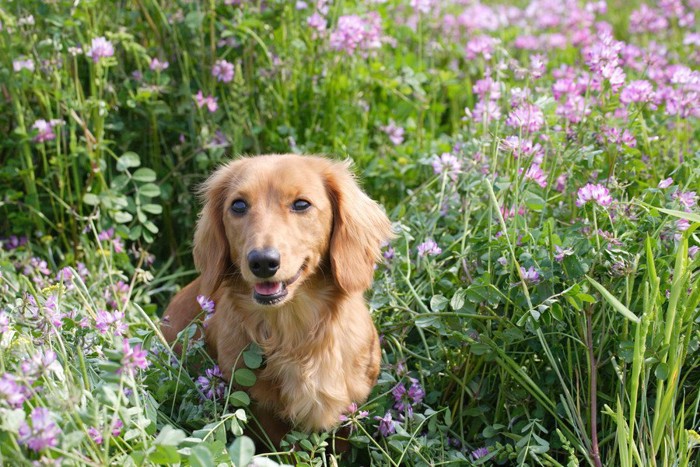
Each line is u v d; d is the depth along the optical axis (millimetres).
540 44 1483
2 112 1130
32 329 811
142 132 1183
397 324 959
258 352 865
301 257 849
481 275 919
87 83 1184
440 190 1107
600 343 853
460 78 1432
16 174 1093
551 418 913
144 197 1138
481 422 918
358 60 1248
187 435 852
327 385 882
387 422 882
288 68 1195
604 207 859
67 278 986
